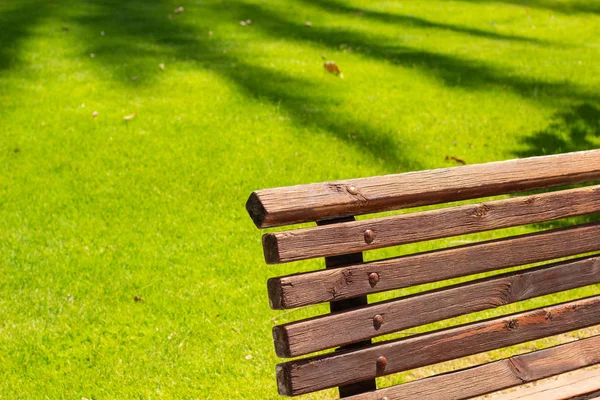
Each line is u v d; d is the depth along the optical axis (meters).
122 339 3.84
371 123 6.96
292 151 6.36
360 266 1.99
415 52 9.27
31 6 11.38
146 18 10.74
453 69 8.57
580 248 2.39
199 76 8.00
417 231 2.07
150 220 5.20
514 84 8.16
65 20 10.53
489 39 10.21
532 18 11.78
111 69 8.23
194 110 7.10
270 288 1.92
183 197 5.55
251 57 8.78
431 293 2.11
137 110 7.07
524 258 2.27
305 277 1.91
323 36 9.96
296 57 8.87
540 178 2.26
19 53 8.80
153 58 8.64
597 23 11.59
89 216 5.25
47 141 6.43
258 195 1.84
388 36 10.12
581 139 6.84
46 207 5.35
